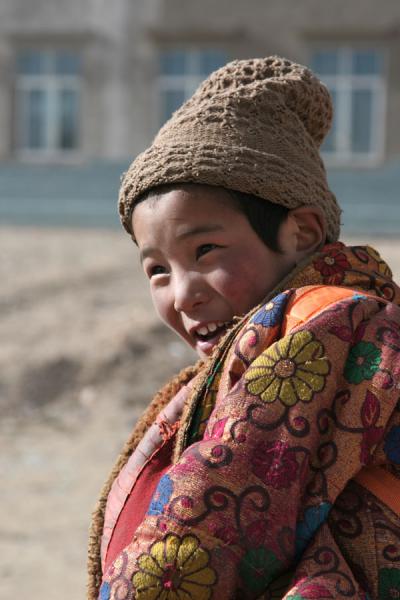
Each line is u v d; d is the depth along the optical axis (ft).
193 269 5.72
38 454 28.81
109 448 29.53
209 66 103.24
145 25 103.19
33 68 107.04
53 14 105.40
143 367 35.06
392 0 99.04
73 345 36.94
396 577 4.98
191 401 5.52
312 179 5.91
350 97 100.53
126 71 103.81
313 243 5.93
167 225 5.69
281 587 4.95
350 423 5.09
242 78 6.10
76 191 81.66
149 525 4.97
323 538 4.97
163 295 5.93
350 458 5.04
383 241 60.85
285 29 100.73
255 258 5.70
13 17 106.52
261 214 5.71
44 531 22.39
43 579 19.52
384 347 5.24
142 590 4.86
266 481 4.93
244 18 101.50
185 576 4.84
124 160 99.50
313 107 6.19
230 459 4.96
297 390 5.08
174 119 6.02
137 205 5.88
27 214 75.41
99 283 46.32
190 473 4.96
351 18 99.50
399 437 5.25
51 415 32.42
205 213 5.63
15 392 33.76
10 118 107.04
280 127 5.91
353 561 5.03
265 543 4.88
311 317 5.32
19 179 82.07
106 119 104.37
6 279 47.37
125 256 53.78
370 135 100.58
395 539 5.05
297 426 5.02
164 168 5.66
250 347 5.38
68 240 60.59
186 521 4.88
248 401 5.08
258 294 5.73
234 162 5.63
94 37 104.27
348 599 4.80
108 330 37.96
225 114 5.82
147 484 5.82
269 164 5.71
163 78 104.12
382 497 5.16
